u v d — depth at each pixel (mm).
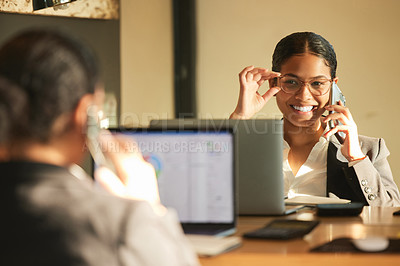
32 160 973
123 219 926
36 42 992
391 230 1839
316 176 2760
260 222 2053
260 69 2943
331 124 2811
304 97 2781
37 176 954
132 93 4992
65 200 933
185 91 5406
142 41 5117
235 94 5164
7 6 4031
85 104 1008
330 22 4684
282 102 2857
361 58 4543
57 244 899
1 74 974
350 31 4586
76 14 4445
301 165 2820
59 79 972
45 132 970
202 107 5324
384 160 2840
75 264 889
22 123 962
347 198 2672
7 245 909
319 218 2121
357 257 1465
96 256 896
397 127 4414
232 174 1827
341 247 1561
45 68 967
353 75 4582
